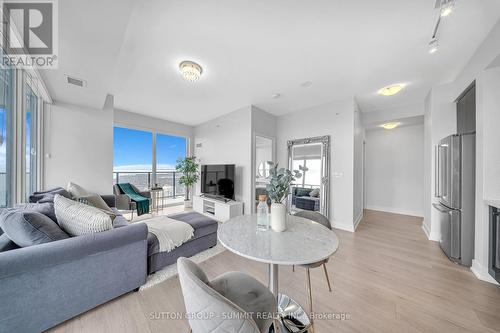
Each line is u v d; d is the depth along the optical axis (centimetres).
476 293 174
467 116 252
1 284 111
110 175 349
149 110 443
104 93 275
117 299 162
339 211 366
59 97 290
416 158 468
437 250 265
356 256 247
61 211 158
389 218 436
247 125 411
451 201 236
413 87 306
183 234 223
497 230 186
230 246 111
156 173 510
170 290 176
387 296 171
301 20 170
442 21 169
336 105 373
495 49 177
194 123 556
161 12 161
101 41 165
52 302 128
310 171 406
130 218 420
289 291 178
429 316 148
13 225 130
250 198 406
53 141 299
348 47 208
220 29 182
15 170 200
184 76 259
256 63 240
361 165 440
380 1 151
